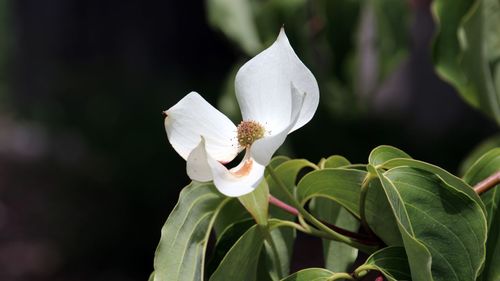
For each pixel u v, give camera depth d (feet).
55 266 37.47
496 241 7.04
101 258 37.24
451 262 6.08
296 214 7.02
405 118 39.73
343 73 14.34
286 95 6.55
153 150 37.06
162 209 36.76
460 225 6.12
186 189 6.85
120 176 36.78
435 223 6.15
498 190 7.10
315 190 6.92
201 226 6.84
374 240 6.86
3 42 66.64
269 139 5.81
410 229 6.16
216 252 7.33
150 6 49.62
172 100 39.68
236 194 5.91
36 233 40.01
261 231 6.70
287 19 13.60
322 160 7.27
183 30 49.19
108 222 36.96
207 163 5.90
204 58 48.85
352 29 13.93
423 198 6.21
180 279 6.62
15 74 55.52
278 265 7.43
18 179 45.55
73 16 51.52
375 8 13.92
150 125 37.99
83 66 45.21
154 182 36.55
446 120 39.47
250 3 13.57
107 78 42.39
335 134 31.04
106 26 50.83
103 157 37.70
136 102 39.45
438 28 10.98
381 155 6.66
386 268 6.27
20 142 52.44
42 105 50.93
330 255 7.57
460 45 10.55
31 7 53.67
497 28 10.68
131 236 36.81
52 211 38.29
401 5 13.93
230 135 6.61
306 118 6.20
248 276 6.83
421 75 40.14
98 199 37.35
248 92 6.66
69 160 40.50
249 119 6.60
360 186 6.72
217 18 13.48
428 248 6.12
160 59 49.44
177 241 6.72
